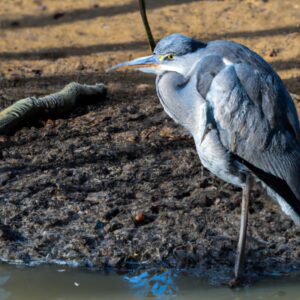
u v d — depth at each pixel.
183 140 12.71
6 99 13.85
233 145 9.52
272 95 9.48
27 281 10.20
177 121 10.06
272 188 9.64
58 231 10.85
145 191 11.54
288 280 10.00
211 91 9.51
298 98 13.46
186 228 10.80
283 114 9.57
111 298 9.83
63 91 13.48
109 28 16.42
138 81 14.66
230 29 16.14
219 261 10.30
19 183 11.72
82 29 16.42
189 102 9.79
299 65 14.74
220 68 9.58
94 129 13.02
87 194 11.49
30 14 17.09
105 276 10.24
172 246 10.51
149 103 13.80
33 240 10.75
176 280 10.09
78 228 10.88
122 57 15.29
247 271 10.14
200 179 11.73
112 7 17.38
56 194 11.49
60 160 12.23
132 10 17.17
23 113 12.98
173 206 11.20
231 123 9.45
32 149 12.50
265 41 15.61
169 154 12.37
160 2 17.53
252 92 9.44
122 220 10.99
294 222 10.46
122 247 10.55
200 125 9.58
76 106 13.66
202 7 17.17
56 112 13.34
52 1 17.72
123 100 13.95
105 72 14.88
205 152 9.75
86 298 9.84
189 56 9.84
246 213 9.78
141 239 10.65
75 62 15.20
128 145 12.59
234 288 9.86
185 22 16.50
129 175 11.88
